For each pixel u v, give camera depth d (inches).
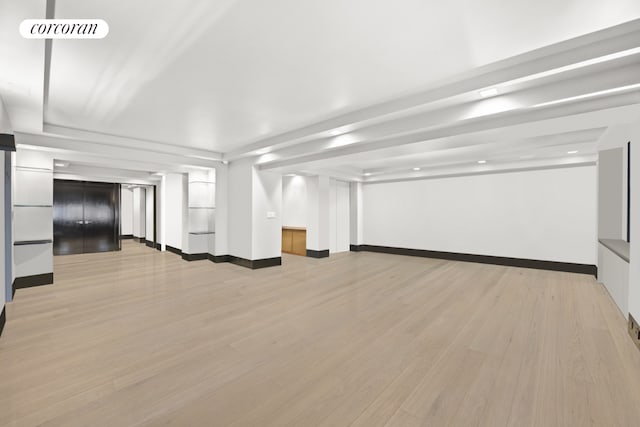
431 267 346.6
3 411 97.2
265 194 343.6
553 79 138.3
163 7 97.9
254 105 185.5
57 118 210.5
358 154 246.8
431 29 109.3
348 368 125.2
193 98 174.9
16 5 83.9
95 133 246.4
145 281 275.3
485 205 373.7
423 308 201.9
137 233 598.2
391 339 152.9
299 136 236.1
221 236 366.0
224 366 126.6
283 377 118.5
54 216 429.1
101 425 91.7
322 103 182.9
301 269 332.8
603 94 135.6
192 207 380.2
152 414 96.8
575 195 317.4
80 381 115.0
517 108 150.7
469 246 385.1
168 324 172.6
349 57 130.0
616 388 110.2
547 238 332.8
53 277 272.4
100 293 235.9
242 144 291.6
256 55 128.3
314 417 95.5
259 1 94.7
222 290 245.6
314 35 113.8
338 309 199.8
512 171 350.9
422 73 144.1
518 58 130.7
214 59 131.6
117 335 157.1
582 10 96.2
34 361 129.9
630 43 111.2
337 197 464.4
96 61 132.7
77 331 162.1
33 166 253.3
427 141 202.5
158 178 471.8
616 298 208.5
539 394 106.9
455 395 106.6
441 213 409.1
